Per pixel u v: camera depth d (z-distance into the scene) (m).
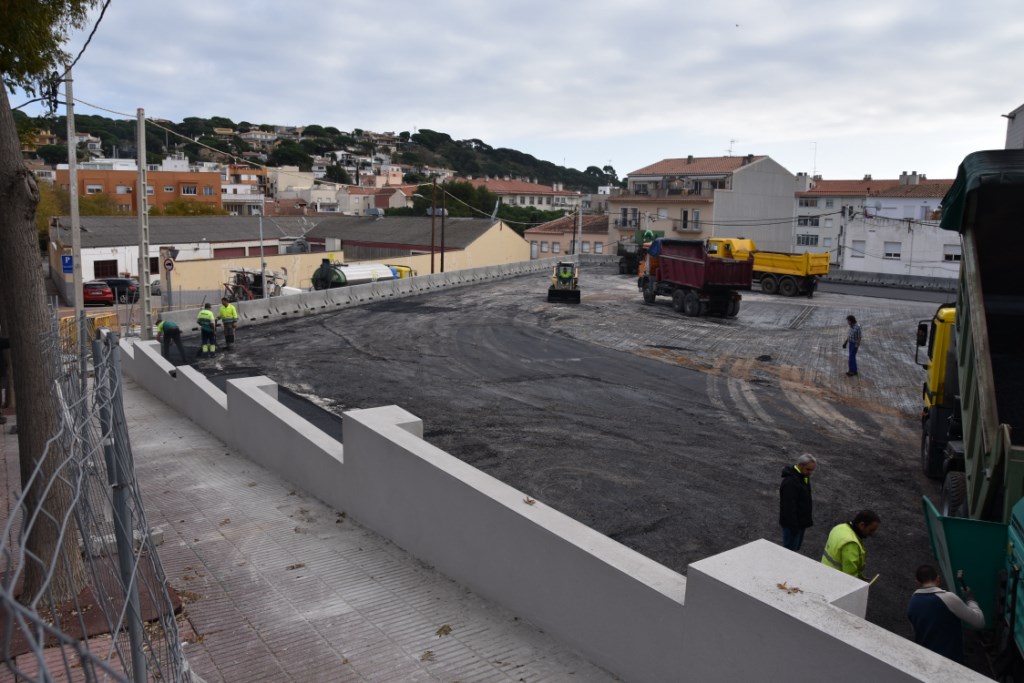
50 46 11.12
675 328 28.20
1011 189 8.63
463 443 13.91
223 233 59.31
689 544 9.62
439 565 7.80
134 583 3.80
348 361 22.22
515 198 136.12
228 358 22.92
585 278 47.22
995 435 7.18
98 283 44.72
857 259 55.12
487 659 6.15
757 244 72.75
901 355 23.56
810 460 8.84
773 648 4.57
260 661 6.07
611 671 5.89
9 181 6.43
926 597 6.12
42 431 6.49
